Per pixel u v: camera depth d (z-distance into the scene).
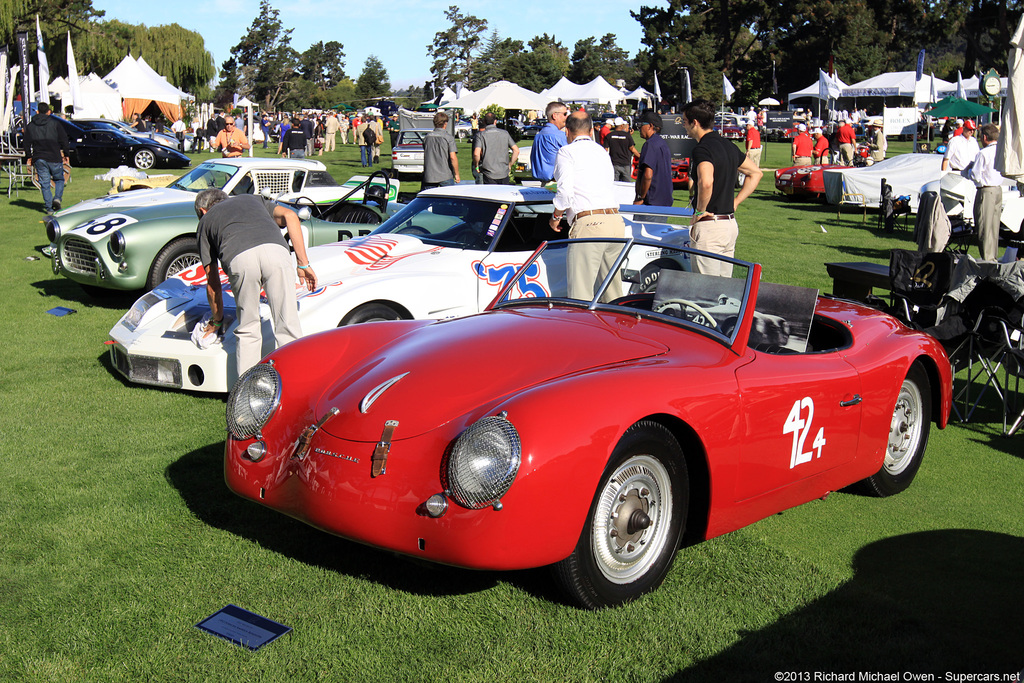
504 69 80.00
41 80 23.41
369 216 9.66
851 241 14.06
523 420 2.80
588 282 4.32
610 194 6.05
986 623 3.12
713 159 6.14
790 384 3.55
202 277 6.35
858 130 44.47
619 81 65.69
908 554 3.70
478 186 7.10
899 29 71.75
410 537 2.84
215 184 9.88
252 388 3.42
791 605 3.21
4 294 9.07
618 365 3.25
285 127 33.47
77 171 23.62
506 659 2.79
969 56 66.75
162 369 5.59
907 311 5.99
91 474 4.36
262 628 2.96
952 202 9.63
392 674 2.71
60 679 2.65
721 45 75.50
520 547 2.76
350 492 2.95
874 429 4.05
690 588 3.32
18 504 3.98
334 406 3.22
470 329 3.67
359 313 5.66
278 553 3.53
